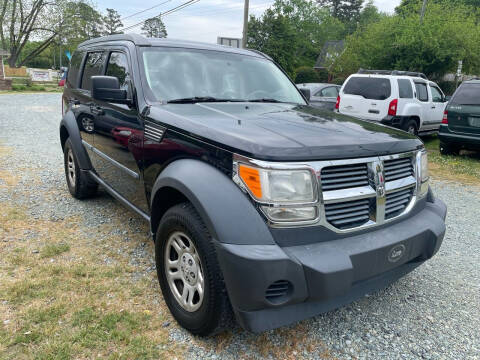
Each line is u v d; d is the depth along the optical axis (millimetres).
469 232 4723
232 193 2195
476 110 8562
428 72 19469
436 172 7945
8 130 10438
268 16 35281
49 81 41000
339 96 10828
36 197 5055
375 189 2412
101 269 3314
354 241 2305
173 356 2371
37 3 47469
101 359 2299
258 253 2041
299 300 2150
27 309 2709
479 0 40625
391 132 2840
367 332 2719
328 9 71500
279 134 2400
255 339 2568
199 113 2865
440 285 3412
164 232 2619
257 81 3875
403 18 20844
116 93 3188
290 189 2129
